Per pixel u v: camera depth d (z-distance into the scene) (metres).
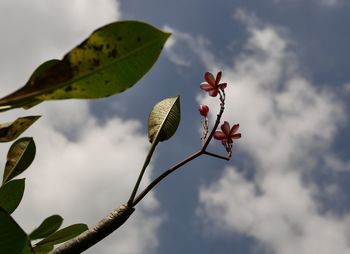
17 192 1.04
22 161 1.14
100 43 0.77
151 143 1.05
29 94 0.79
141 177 0.98
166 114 1.06
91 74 0.78
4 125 1.07
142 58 0.78
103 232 0.92
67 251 0.90
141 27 0.77
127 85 0.79
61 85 0.79
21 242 0.72
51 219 1.12
